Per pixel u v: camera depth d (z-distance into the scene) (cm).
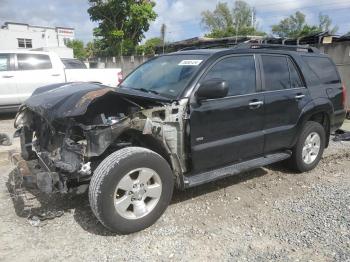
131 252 341
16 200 427
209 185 506
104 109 386
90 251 342
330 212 425
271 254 340
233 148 449
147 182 376
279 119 500
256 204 450
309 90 548
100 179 344
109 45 3431
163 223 396
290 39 1220
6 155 602
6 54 974
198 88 407
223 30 5347
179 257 334
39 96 425
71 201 439
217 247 352
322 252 343
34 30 4769
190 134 405
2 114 1093
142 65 530
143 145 406
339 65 1109
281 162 595
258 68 482
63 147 371
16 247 346
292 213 424
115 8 3256
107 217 350
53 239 361
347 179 544
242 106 448
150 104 387
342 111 616
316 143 573
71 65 1288
